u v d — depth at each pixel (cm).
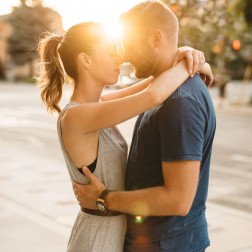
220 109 2283
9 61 5641
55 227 536
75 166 216
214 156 1067
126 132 1436
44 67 236
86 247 222
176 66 204
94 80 223
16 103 2680
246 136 1419
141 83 263
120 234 223
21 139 1328
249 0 1731
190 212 214
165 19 205
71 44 220
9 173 831
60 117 217
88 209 223
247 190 752
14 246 476
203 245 221
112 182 220
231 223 567
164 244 210
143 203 198
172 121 192
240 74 5006
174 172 192
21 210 598
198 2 466
